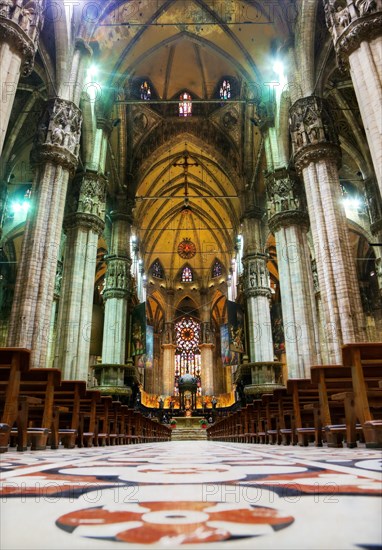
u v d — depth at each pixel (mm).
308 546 1161
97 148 24312
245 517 1555
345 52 12359
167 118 38562
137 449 9430
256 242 34469
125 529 1383
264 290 33156
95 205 23141
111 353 30516
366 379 6602
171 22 28953
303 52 19625
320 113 18375
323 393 7828
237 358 38188
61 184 17422
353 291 15406
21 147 25125
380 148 10914
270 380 30016
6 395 6285
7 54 12000
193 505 1810
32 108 23859
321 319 31219
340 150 17938
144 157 38312
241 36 27766
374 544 1188
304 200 23188
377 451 5867
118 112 33688
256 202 35406
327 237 16406
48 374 7684
